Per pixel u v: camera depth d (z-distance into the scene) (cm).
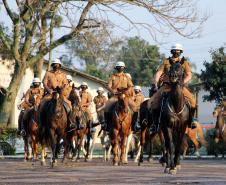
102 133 3122
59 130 2223
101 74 8444
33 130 2667
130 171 1911
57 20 3906
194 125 1800
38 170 1978
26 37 3962
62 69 5294
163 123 1753
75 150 2870
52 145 2203
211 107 6425
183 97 1734
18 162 2694
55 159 2219
